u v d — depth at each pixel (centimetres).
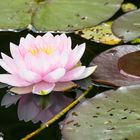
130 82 97
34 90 97
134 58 100
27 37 100
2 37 109
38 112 95
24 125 93
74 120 91
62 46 99
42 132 92
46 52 98
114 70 99
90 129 90
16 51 98
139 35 106
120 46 103
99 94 95
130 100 93
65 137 89
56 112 95
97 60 101
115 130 89
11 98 97
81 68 98
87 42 107
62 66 97
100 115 92
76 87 98
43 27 109
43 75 97
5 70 102
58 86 98
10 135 92
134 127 89
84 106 93
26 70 96
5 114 95
